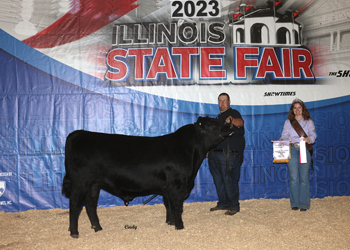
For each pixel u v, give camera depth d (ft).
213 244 10.43
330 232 11.57
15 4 16.16
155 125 16.87
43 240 11.32
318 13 17.26
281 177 17.28
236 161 14.17
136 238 11.22
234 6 17.03
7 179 16.01
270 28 17.15
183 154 12.08
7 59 16.14
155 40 16.85
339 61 17.42
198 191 17.04
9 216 14.98
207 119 12.80
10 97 16.14
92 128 16.60
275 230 11.90
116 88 16.71
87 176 11.50
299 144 14.42
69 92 16.49
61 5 16.44
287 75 17.21
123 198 12.34
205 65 16.97
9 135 16.08
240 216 14.05
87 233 12.05
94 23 16.61
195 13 16.94
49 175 16.33
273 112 17.17
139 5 16.79
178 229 12.05
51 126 16.37
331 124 17.42
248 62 17.07
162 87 16.88
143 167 11.70
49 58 16.39
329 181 17.47
